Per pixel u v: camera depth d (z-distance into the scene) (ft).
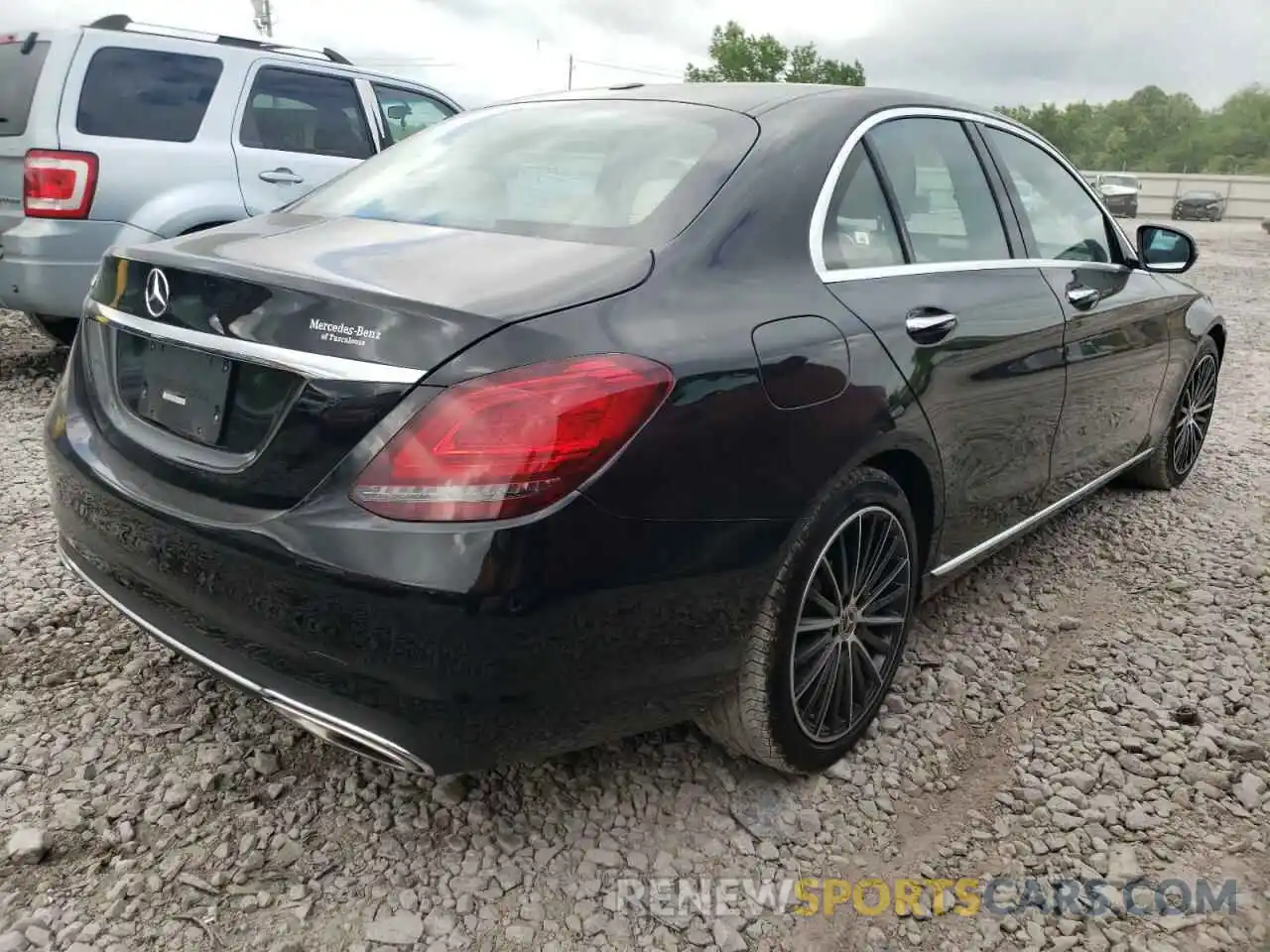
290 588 6.09
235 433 6.55
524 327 5.99
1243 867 7.62
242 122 20.01
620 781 8.23
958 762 8.79
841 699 8.32
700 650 6.80
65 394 8.18
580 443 5.88
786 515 7.07
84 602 10.61
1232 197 148.36
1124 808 8.25
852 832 7.86
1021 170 11.35
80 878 6.92
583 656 6.15
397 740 6.12
